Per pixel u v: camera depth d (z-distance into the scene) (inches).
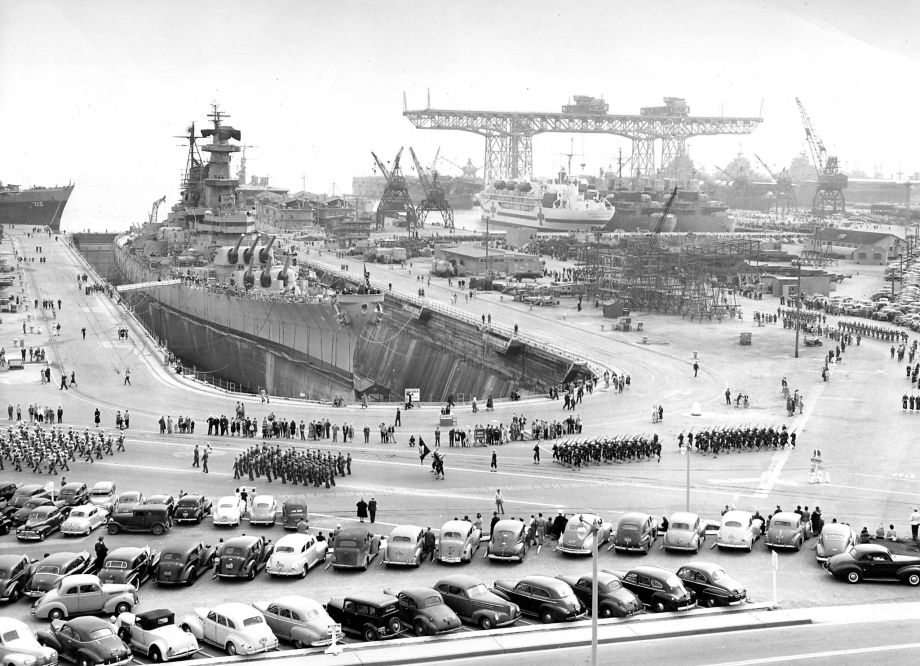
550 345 5610.2
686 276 7347.4
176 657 1728.6
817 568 2234.3
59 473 3201.3
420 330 6830.7
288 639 1809.8
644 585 1974.7
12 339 5684.1
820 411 4104.3
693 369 5049.2
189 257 6973.4
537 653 1736.0
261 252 6225.4
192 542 2225.6
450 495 2913.4
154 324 7185.0
